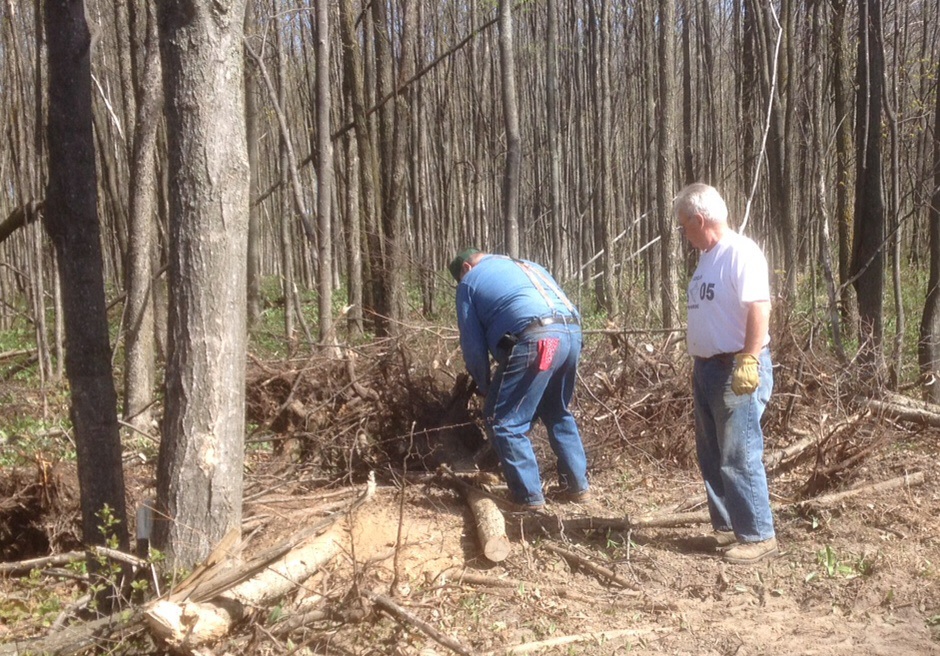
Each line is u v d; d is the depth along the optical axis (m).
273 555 3.43
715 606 3.80
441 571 3.91
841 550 4.28
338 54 16.83
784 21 10.61
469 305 4.68
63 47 3.29
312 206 19.77
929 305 6.85
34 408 7.82
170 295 3.47
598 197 15.67
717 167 18.42
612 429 5.69
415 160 17.52
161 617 3.14
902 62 10.87
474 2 16.92
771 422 5.98
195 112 3.34
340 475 5.20
